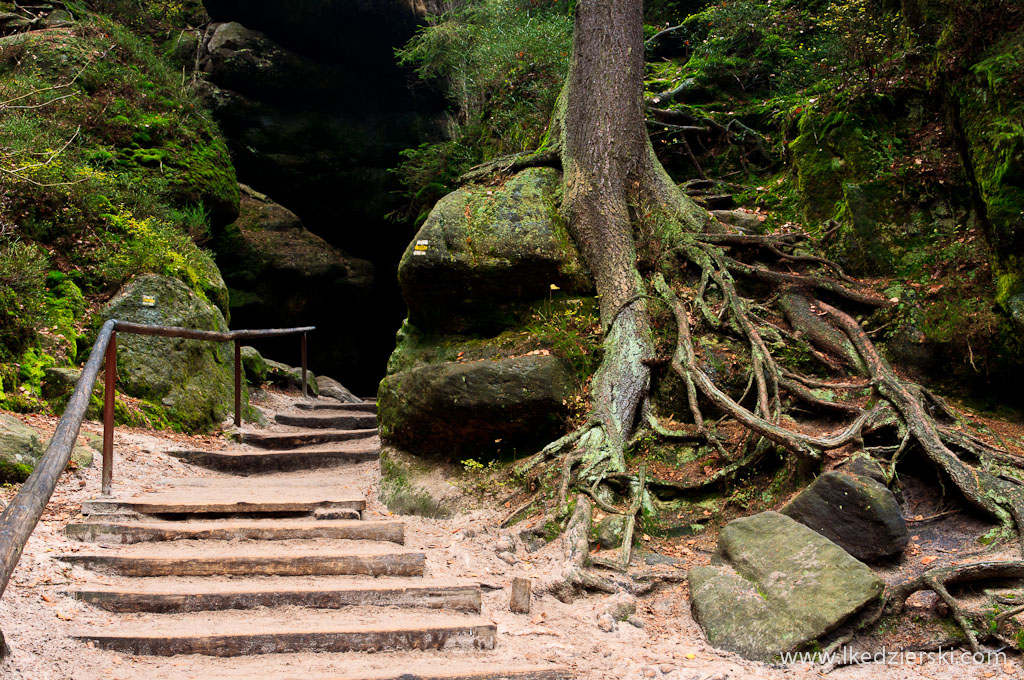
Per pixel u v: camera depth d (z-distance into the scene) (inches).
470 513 206.8
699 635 150.1
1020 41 234.5
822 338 225.9
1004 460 180.4
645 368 227.5
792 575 151.5
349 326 634.2
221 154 451.2
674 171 343.3
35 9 496.4
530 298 261.9
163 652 129.0
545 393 217.9
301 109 589.3
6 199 282.5
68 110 382.9
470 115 446.9
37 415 234.8
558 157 287.6
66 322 267.7
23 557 148.8
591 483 197.8
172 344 296.8
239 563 159.0
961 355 220.1
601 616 154.6
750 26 373.4
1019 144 217.2
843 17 315.9
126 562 155.6
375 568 163.8
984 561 149.3
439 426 228.7
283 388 430.6
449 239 260.4
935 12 280.8
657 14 471.2
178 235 350.0
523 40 397.7
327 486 226.2
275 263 555.8
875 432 191.8
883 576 158.1
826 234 264.5
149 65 453.1
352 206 614.5
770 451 196.9
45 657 119.3
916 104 277.0
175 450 248.5
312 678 122.0
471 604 154.4
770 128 336.2
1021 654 135.3
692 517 194.2
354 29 567.2
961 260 239.0
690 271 260.2
